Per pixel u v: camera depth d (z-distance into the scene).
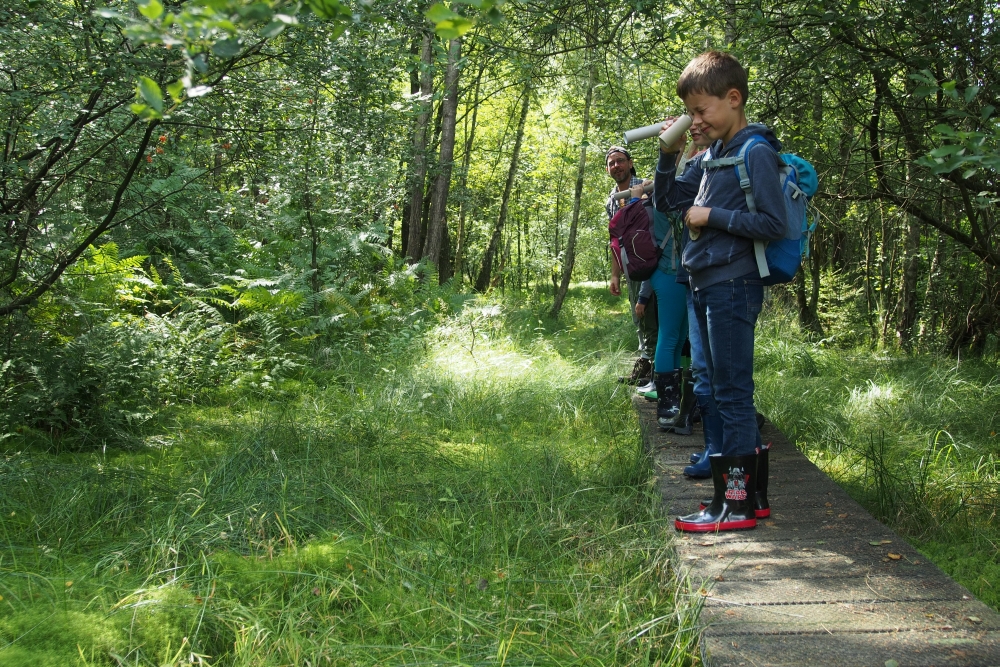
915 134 6.13
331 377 8.06
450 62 6.79
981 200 3.93
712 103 3.26
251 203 9.60
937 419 6.48
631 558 3.38
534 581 3.25
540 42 6.64
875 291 13.45
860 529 3.34
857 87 6.49
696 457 4.45
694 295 3.51
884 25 5.59
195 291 9.12
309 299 9.54
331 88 6.54
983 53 5.21
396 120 8.34
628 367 8.39
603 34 6.62
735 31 5.95
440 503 4.21
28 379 5.86
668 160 3.66
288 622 2.80
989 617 2.54
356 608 3.07
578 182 16.94
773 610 2.62
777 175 3.20
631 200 5.39
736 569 2.96
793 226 3.26
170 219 9.62
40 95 5.05
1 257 5.92
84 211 6.00
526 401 6.98
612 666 2.58
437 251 14.39
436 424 6.31
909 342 11.95
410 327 10.30
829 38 5.78
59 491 4.17
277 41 5.25
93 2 4.75
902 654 2.32
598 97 11.28
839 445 5.73
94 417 5.57
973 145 2.51
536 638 2.78
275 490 4.18
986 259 7.29
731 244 3.27
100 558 3.47
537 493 4.27
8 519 3.88
